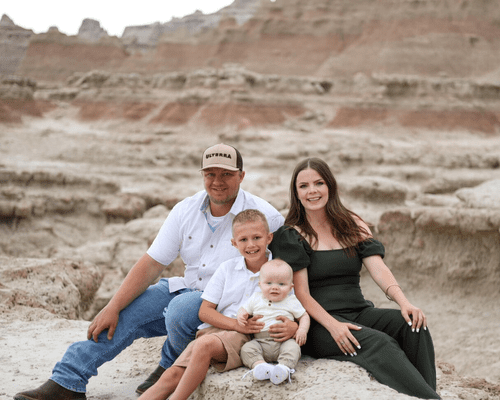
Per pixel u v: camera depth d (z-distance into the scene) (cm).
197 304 356
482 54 10150
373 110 7706
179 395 315
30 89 8206
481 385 518
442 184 3522
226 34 11844
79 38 13450
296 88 8331
